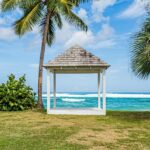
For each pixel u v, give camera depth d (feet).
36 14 63.16
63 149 25.48
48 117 50.16
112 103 136.56
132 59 46.44
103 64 53.42
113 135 32.55
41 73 65.31
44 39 65.16
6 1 61.57
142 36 45.01
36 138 30.37
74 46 57.77
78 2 64.80
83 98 161.07
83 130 35.76
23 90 65.36
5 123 42.29
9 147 26.02
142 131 35.32
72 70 61.46
